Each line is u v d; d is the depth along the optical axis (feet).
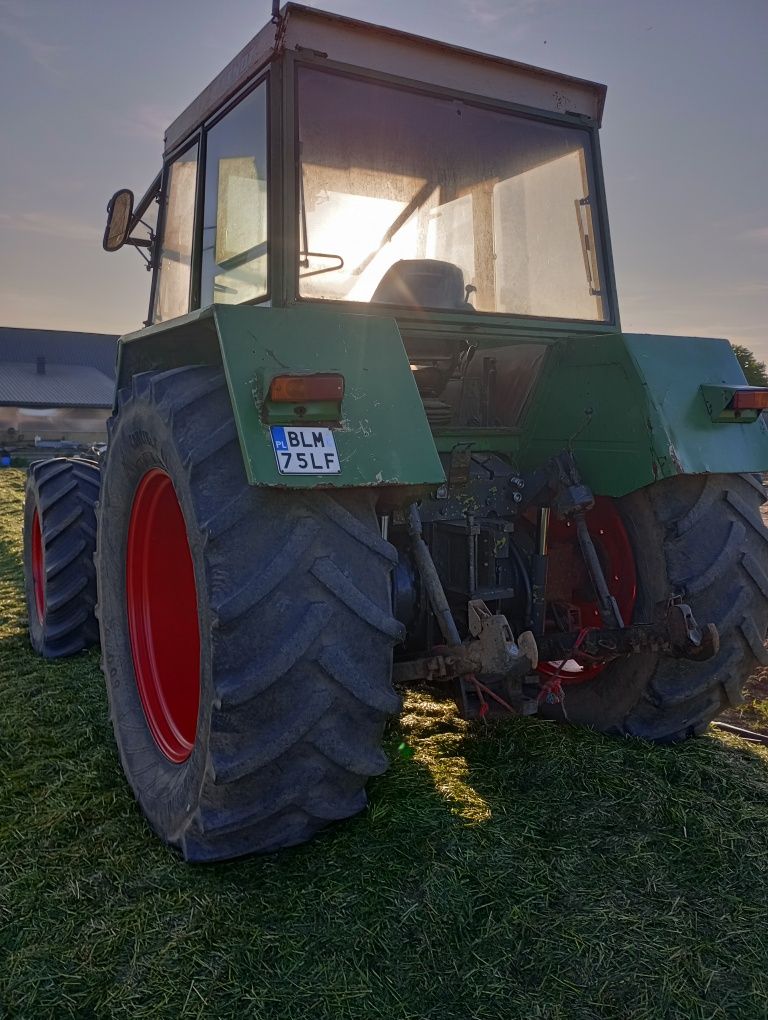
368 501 7.52
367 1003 5.97
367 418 7.26
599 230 11.22
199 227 10.69
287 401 6.84
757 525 9.80
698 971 6.24
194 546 7.17
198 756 7.33
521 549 10.44
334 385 6.91
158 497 9.64
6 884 7.47
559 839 8.00
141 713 9.62
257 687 6.75
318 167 9.07
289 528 7.09
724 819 8.38
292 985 6.15
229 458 7.32
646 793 8.76
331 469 6.98
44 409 144.36
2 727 11.30
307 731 7.02
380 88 9.45
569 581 10.79
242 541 7.00
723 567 9.34
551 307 10.74
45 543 14.56
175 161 12.02
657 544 9.64
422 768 9.43
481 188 10.25
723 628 9.34
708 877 7.46
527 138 10.64
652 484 9.77
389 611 7.32
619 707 10.16
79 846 8.12
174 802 7.85
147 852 7.97
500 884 7.23
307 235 8.96
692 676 9.66
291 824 7.48
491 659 7.97
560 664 10.00
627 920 6.79
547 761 9.45
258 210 9.22
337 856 7.57
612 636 9.00
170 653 9.90
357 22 9.23
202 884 7.30
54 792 9.30
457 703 9.75
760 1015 5.85
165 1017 5.89
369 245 9.36
